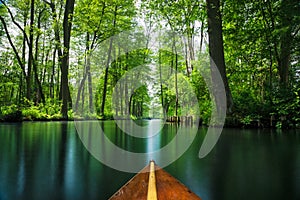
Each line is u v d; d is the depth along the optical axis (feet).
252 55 45.42
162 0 42.50
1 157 13.44
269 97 35.55
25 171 10.39
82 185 8.61
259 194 7.68
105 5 62.54
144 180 4.59
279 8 34.06
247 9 38.83
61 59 60.49
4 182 8.72
